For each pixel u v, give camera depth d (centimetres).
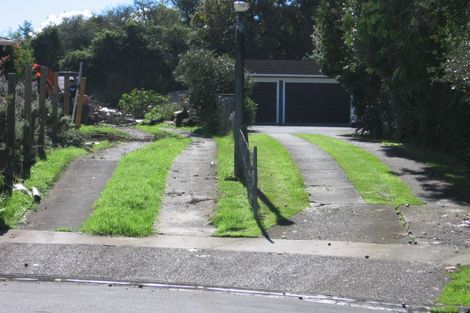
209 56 2539
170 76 5116
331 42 2322
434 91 1639
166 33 5334
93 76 4900
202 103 2488
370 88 2291
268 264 803
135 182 1206
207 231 965
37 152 1352
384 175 1353
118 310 630
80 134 1822
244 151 1236
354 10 1719
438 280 741
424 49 1421
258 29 4666
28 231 942
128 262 809
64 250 851
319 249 870
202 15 4666
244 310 641
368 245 891
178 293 702
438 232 948
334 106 3697
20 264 794
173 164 1452
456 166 1480
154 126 2691
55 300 661
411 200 1135
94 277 754
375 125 2350
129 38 4994
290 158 1538
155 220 1016
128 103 3553
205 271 778
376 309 654
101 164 1398
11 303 646
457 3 1274
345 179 1305
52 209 1056
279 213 1051
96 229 938
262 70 3659
